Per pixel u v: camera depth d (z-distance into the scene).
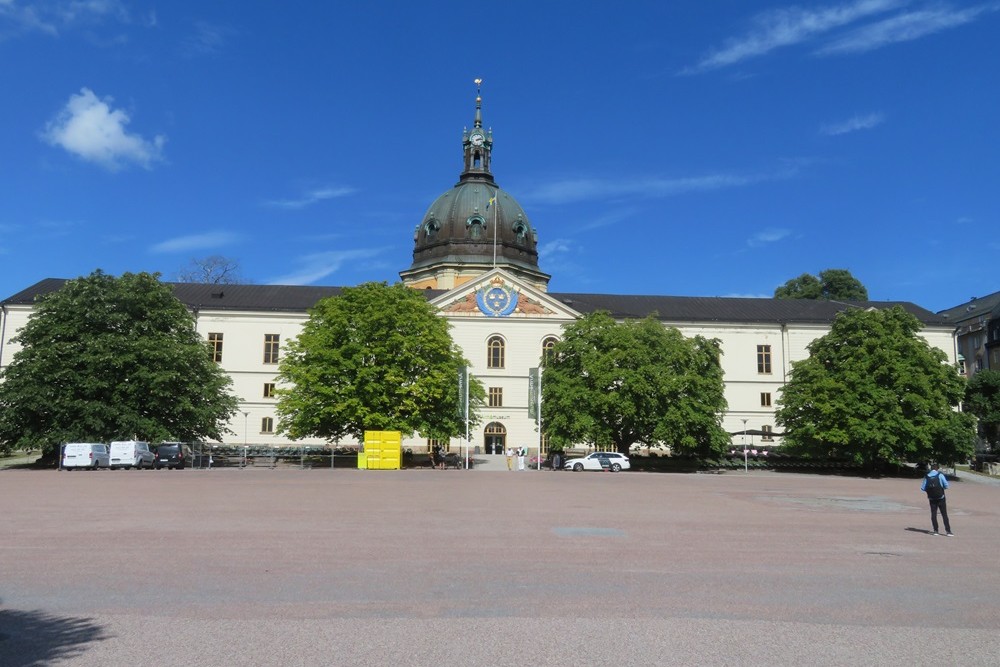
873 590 12.91
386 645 9.28
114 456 53.47
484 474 50.94
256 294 83.94
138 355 57.34
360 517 22.72
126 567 14.23
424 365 60.66
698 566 14.96
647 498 31.39
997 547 18.52
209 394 60.94
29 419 55.66
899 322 64.81
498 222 85.38
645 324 65.38
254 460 66.69
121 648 9.11
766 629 10.22
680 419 61.09
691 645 9.43
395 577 13.47
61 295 58.62
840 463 67.88
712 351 68.69
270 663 8.59
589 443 64.38
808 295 118.12
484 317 79.44
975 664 8.83
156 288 61.09
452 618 10.62
